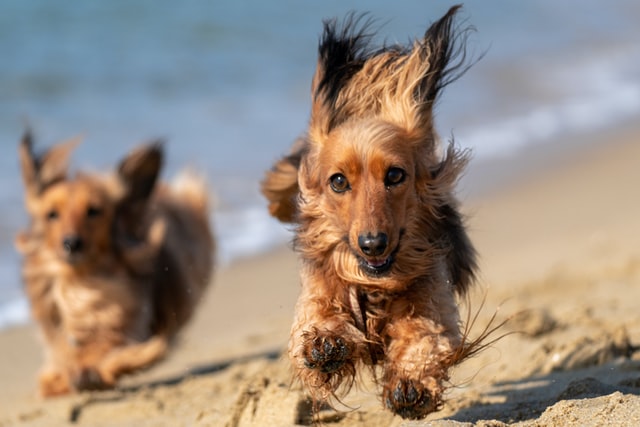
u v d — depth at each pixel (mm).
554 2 33531
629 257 13391
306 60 24922
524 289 12531
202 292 12859
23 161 11516
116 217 11414
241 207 16453
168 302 11969
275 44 25578
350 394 8250
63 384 10922
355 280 6668
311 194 6945
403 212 6625
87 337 11102
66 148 11789
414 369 6367
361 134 6602
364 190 6523
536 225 15727
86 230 11055
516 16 31359
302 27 26766
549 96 23938
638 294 11914
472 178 18203
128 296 11328
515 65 26484
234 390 9375
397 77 7008
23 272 11523
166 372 11391
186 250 12555
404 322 6633
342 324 6645
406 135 6820
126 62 23750
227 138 19297
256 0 27641
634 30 30859
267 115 20984
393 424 7445
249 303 13648
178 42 25141
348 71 7121
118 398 10000
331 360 6438
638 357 8750
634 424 6129
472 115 22250
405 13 29312
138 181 11695
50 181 11531
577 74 25906
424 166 6891
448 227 7180
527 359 9039
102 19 25625
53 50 23781
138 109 20953
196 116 20672
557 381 8102
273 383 7781
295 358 6660
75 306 11086
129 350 10781
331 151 6695
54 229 11102
